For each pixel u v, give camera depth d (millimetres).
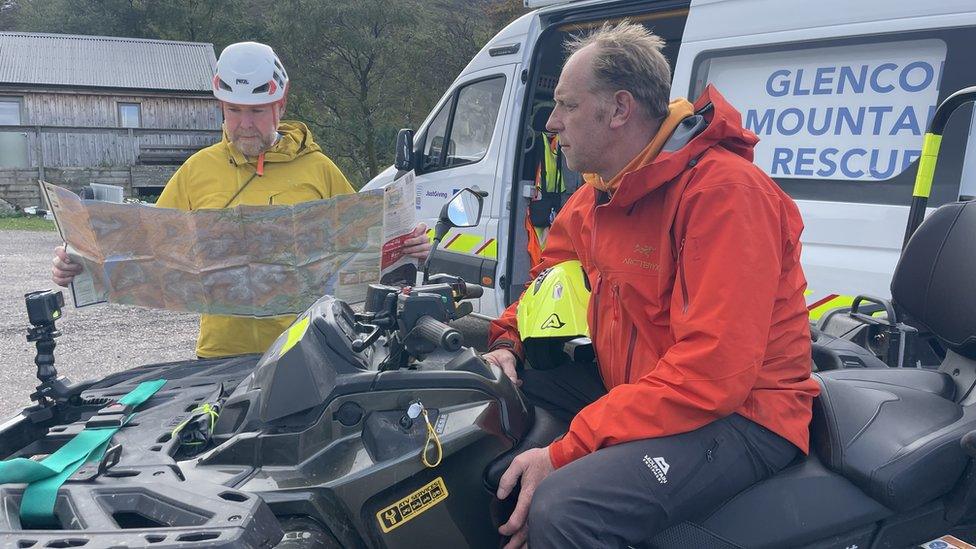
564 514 1710
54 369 2121
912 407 1915
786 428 1829
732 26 3973
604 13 4941
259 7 42969
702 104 1924
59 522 1531
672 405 1747
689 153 1834
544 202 5566
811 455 1921
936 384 2023
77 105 28266
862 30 3482
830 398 1977
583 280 2363
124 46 30953
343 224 2338
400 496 1785
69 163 27562
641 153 1946
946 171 3301
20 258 12656
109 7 38812
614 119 1958
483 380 1901
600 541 1711
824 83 3656
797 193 3775
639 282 1952
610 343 2090
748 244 1739
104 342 6637
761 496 1815
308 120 32812
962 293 1993
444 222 2297
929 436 1811
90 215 2242
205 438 1898
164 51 31297
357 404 1821
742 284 1723
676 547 1810
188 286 2326
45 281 10094
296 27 31906
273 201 2803
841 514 1805
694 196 1789
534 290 2422
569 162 2062
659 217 1918
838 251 3609
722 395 1711
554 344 2447
